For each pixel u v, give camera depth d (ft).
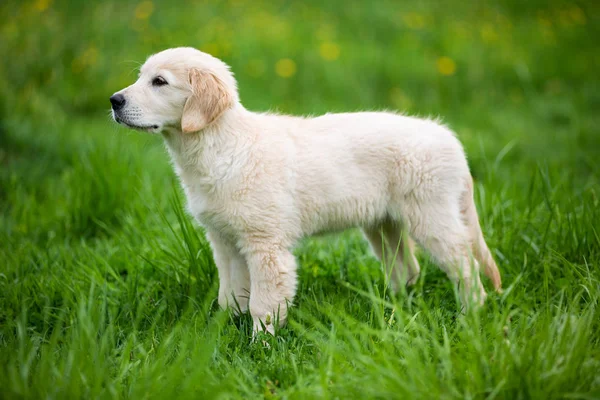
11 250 14.33
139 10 30.25
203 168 11.79
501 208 14.74
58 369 9.39
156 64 11.84
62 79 24.82
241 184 11.59
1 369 9.32
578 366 8.80
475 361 8.93
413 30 33.17
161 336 11.07
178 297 12.59
